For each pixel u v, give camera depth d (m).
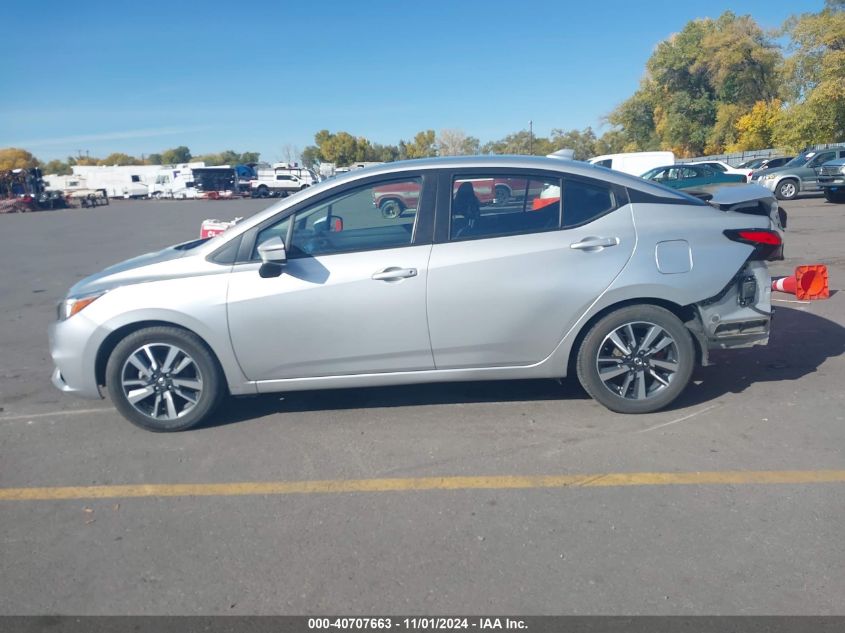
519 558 3.37
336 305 4.77
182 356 4.94
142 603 3.15
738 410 5.06
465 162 4.95
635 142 60.62
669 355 4.97
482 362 4.91
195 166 69.38
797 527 3.55
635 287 4.80
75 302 4.96
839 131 34.09
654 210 4.93
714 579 3.16
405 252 4.79
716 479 4.07
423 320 4.79
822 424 4.77
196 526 3.79
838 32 32.41
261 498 4.07
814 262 10.88
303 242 4.86
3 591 3.27
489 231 4.84
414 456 4.53
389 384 4.97
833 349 6.40
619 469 4.24
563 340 4.88
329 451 4.65
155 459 4.65
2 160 116.75
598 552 3.39
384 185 4.88
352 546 3.53
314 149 91.12
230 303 4.79
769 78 48.88
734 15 52.44
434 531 3.63
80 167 74.69
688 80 54.03
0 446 4.98
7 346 8.08
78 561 3.50
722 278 4.88
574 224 4.86
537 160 5.00
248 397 5.70
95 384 4.98
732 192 5.43
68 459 4.71
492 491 4.03
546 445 4.60
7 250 19.92
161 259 5.14
